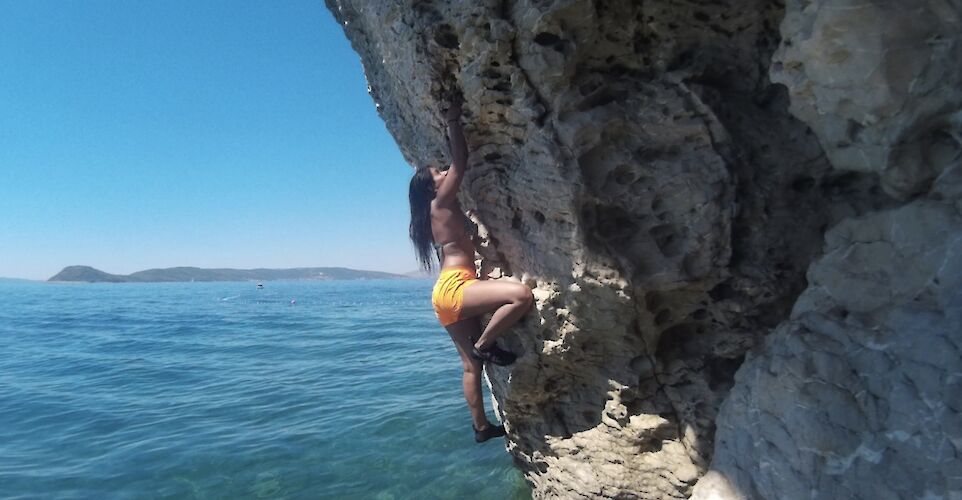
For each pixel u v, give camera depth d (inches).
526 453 203.0
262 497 242.8
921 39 98.9
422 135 190.4
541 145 146.3
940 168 110.6
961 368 97.0
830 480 109.5
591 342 161.6
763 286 150.7
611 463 173.9
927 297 108.4
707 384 159.6
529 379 174.6
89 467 286.8
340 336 842.8
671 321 161.5
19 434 349.4
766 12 147.0
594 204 147.9
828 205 150.6
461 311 159.8
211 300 2380.7
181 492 252.8
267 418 366.6
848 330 117.3
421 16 148.1
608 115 143.9
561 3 132.5
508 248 167.3
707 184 144.5
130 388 481.4
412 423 333.7
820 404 114.7
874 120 109.3
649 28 148.3
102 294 3314.5
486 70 145.9
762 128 153.3
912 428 100.7
